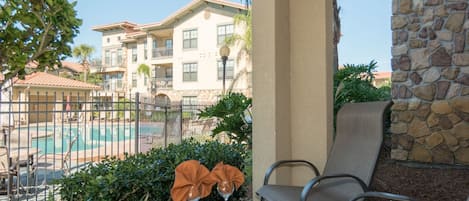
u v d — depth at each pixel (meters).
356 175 2.33
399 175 4.08
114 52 25.12
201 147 3.21
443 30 4.57
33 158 5.43
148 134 7.53
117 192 2.38
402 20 4.91
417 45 4.77
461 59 4.43
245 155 3.42
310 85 2.96
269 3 2.88
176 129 7.08
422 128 4.68
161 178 2.54
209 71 19.00
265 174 2.71
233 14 18.28
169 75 21.55
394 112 4.92
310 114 2.96
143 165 2.66
